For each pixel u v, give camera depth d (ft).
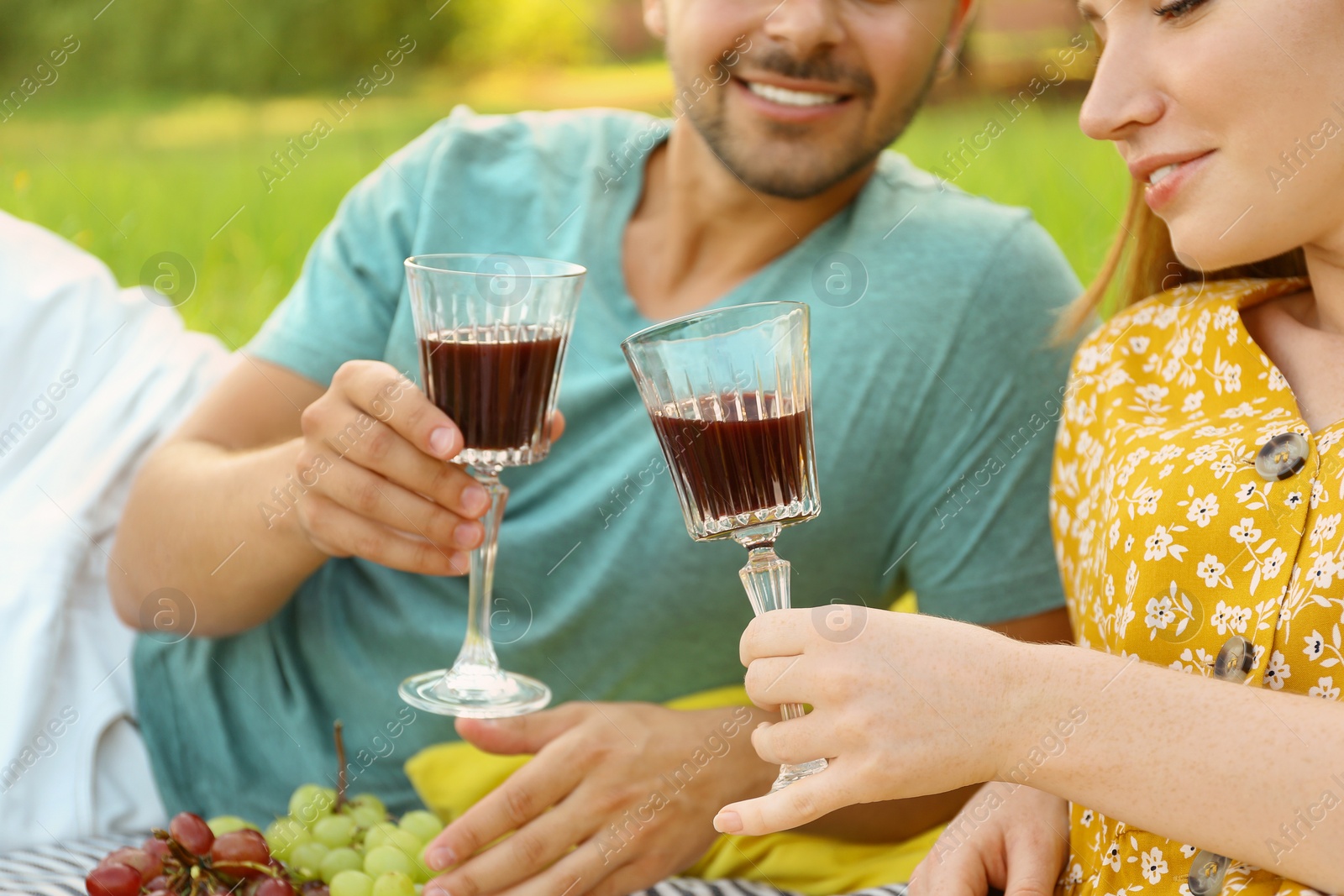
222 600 5.53
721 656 5.55
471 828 4.74
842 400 5.40
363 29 25.02
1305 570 3.37
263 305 11.40
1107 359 4.34
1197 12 3.51
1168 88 3.62
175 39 23.53
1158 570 3.65
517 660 5.55
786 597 3.82
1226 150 3.56
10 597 5.79
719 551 5.36
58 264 7.16
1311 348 3.88
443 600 5.60
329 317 5.89
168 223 12.37
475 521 4.75
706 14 5.15
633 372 3.82
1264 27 3.41
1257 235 3.60
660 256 5.85
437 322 4.35
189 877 4.55
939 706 3.22
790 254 5.64
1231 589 3.53
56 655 5.79
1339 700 3.25
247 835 4.65
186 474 5.55
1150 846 3.52
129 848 4.59
